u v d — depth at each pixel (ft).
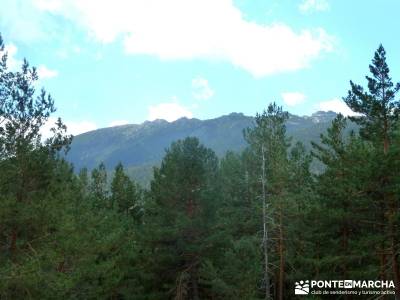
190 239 107.14
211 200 107.24
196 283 106.32
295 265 115.55
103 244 85.10
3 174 56.44
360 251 81.76
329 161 93.66
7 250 59.57
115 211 132.77
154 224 107.86
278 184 111.45
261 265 95.86
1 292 53.47
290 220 111.55
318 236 99.09
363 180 75.46
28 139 59.72
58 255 61.11
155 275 111.14
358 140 91.81
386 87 79.51
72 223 65.51
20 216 56.08
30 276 51.88
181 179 107.55
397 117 78.84
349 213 82.58
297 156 132.57
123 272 103.45
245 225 138.00
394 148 71.61
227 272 92.63
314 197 101.91
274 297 120.26
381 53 79.97
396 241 77.10
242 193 158.81
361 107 79.77
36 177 61.36
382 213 79.82
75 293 82.99
